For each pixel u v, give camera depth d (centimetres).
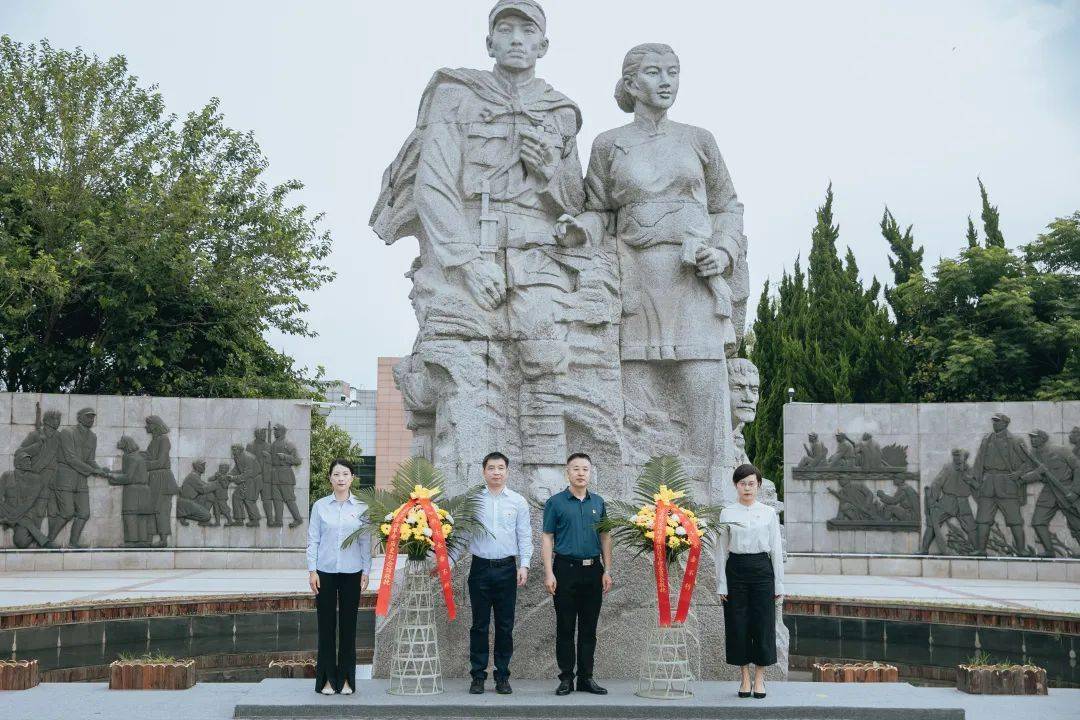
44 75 2241
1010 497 1554
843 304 2633
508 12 797
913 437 1622
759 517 614
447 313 754
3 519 1551
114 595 1159
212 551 1602
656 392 791
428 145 788
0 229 2058
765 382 2675
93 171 2202
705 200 805
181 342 2100
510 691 618
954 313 2498
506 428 756
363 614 1092
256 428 1667
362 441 5272
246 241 2284
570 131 806
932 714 579
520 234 774
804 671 880
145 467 1619
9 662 670
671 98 803
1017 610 955
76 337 2206
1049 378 2269
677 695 615
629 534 648
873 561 1577
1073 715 593
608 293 780
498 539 623
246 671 871
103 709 590
